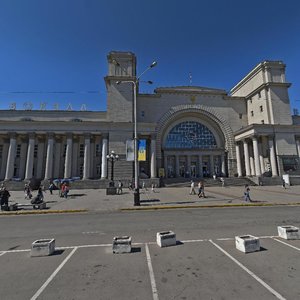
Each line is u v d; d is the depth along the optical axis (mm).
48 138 41281
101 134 42531
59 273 5035
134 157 17719
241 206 16266
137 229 9430
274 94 46969
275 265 5227
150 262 5605
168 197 22422
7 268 5383
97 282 4559
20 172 44062
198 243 7141
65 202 19812
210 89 53125
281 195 22969
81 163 46719
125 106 44906
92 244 7324
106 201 20000
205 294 3992
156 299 3863
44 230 9625
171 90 50406
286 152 43562
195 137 51531
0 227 10414
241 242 6293
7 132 40719
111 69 46062
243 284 4336
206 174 50031
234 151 49906
